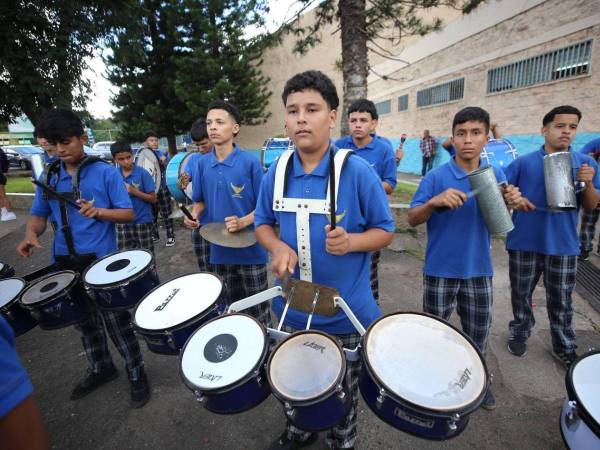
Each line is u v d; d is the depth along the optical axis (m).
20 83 6.11
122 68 14.64
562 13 7.35
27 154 17.19
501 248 4.61
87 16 6.56
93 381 2.37
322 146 1.38
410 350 1.22
